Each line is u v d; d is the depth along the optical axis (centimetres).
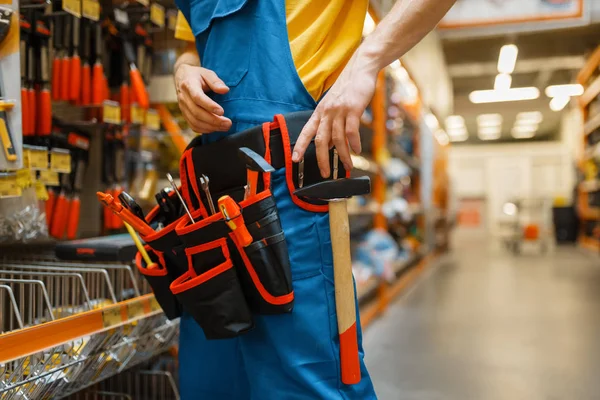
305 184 93
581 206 1191
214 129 93
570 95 1319
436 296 550
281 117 91
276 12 96
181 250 96
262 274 86
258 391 92
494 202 1934
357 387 95
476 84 1225
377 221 483
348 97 85
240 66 97
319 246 93
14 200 136
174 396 193
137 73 171
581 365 300
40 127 155
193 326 107
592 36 881
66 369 109
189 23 115
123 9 184
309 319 90
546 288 600
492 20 551
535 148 1884
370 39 89
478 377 281
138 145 203
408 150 689
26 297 152
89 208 199
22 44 148
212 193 96
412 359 316
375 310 438
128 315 123
